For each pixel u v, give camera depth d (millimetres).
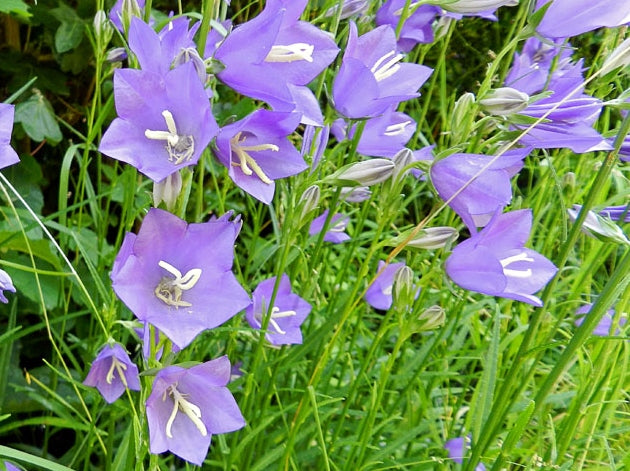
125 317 450
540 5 303
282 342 368
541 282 309
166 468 382
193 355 420
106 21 389
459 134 310
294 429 342
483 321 655
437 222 486
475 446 320
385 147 357
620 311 371
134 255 232
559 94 311
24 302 481
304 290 422
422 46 438
